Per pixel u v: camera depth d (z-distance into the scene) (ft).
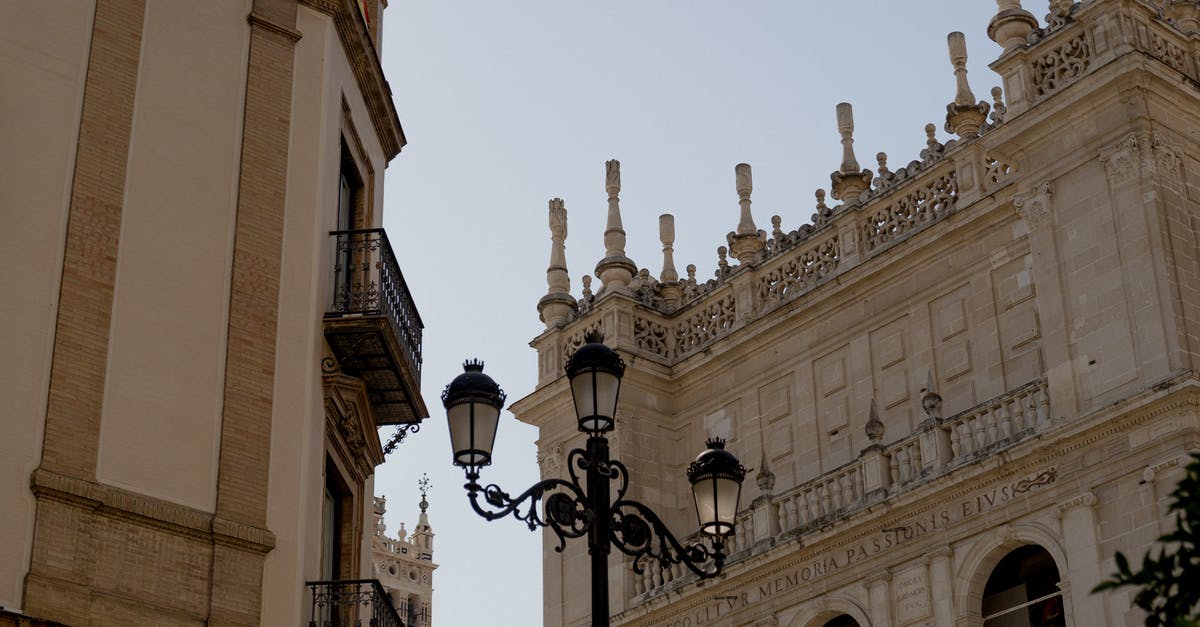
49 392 66.54
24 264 67.67
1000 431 107.24
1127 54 104.78
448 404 58.39
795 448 126.72
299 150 79.10
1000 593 106.01
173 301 71.82
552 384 138.92
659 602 124.67
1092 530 99.40
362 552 84.23
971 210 118.01
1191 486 37.76
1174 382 97.14
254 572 70.03
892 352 122.21
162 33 75.72
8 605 62.69
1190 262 102.89
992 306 116.37
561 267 146.51
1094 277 104.73
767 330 130.72
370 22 99.30
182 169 74.18
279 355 74.54
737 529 122.21
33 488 64.64
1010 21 116.06
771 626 116.78
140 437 68.74
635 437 134.10
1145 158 104.47
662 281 143.84
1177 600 37.63
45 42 71.56
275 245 76.28
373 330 77.05
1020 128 110.32
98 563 65.77
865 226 128.16
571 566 134.31
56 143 70.33
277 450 72.84
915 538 109.50
